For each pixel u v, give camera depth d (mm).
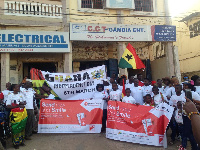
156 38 12164
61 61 12656
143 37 11953
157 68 14781
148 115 5527
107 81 7473
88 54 14164
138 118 5609
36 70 7230
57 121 6266
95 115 6336
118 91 6578
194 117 2020
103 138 5852
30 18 10766
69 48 11156
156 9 12750
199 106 3834
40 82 7125
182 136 5000
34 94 6719
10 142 5805
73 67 14125
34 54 12352
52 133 6410
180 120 5195
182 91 5734
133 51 8062
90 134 6207
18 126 5223
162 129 5320
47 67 13992
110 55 14414
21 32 10547
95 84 7398
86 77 7406
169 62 12695
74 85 7309
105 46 14414
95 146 5328
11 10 10500
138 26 11898
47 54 12516
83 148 5230
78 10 11594
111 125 5809
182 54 17938
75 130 6242
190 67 16906
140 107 5699
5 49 10359
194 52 16422
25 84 6121
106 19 12000
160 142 5266
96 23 11414
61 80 7277
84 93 7312
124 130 5641
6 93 6207
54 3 11219
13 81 11906
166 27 12305
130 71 16969
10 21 10469
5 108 5660
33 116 6020
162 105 5457
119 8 11992
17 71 12023
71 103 6406
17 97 5418
